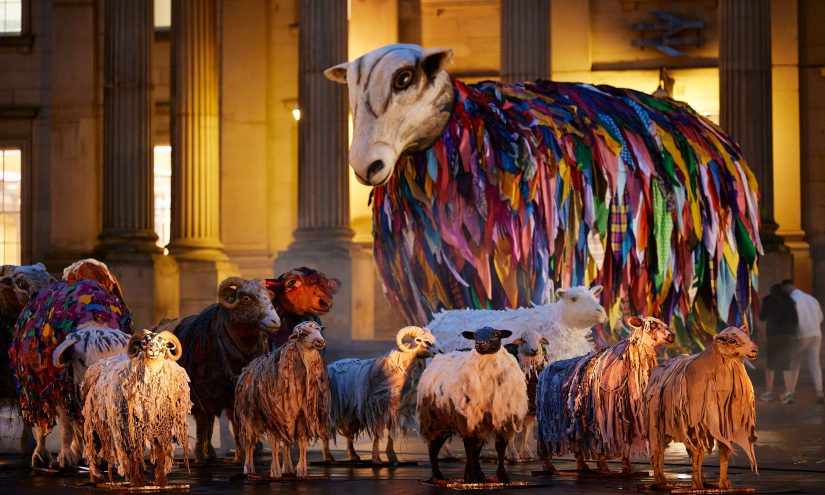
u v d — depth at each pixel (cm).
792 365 2686
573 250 1877
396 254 1909
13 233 4447
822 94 3934
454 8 4116
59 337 1597
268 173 4222
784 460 1697
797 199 3909
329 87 3603
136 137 3834
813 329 2686
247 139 4228
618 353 1435
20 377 1648
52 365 1595
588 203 1878
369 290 3869
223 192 4225
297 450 1972
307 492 1355
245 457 1531
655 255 1920
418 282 1897
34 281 1838
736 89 3509
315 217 3606
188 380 1410
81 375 1547
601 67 4025
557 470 1563
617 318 1912
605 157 1900
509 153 1852
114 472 1625
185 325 1784
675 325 1977
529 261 1848
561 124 1898
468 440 1400
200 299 3800
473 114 1866
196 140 3856
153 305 3753
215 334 1717
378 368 1670
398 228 1900
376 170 1812
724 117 3528
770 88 3531
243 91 4228
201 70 3872
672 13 4000
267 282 1823
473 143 1855
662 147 1953
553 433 1495
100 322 1612
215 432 2228
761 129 3503
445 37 4119
